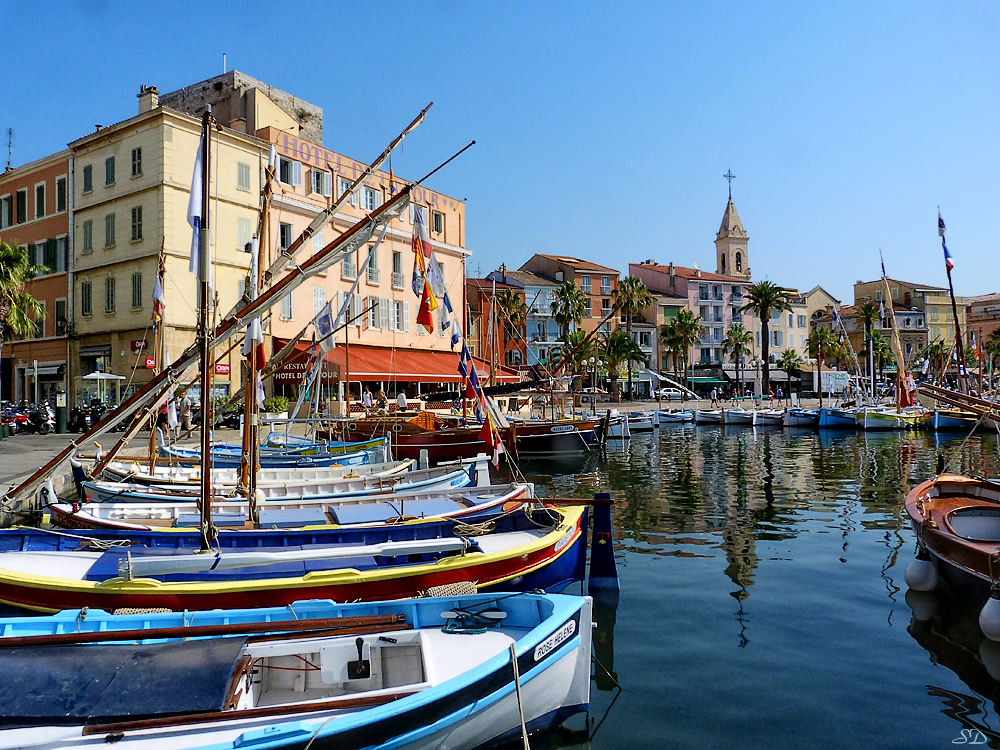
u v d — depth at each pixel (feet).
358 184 42.09
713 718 24.97
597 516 39.96
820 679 27.89
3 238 141.79
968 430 156.35
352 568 31.81
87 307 125.80
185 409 102.06
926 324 333.83
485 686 20.86
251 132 137.28
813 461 104.17
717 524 57.52
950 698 26.21
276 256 129.70
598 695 26.78
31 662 19.83
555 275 275.80
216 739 18.07
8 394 140.56
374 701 19.52
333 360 124.67
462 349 49.32
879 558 45.68
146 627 23.79
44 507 45.52
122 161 120.26
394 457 99.09
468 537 37.50
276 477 64.23
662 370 284.82
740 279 317.42
